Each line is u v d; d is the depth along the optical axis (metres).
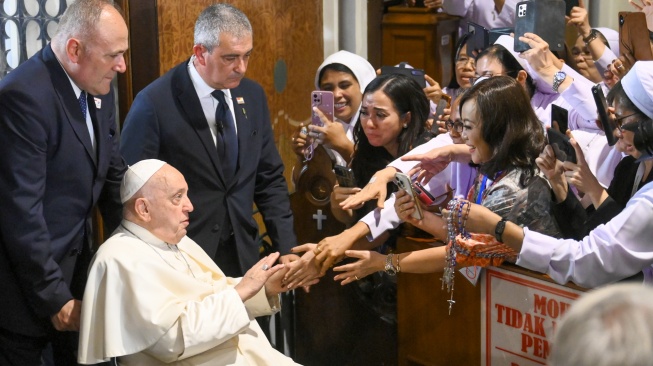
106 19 3.00
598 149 3.96
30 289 3.01
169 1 4.62
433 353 3.58
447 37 6.32
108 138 3.26
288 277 3.33
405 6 6.31
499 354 3.32
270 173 3.85
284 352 4.17
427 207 3.39
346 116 4.71
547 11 4.18
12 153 2.94
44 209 3.09
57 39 3.05
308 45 5.96
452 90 5.41
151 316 2.91
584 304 1.09
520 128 3.10
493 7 6.18
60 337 3.33
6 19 4.29
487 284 3.31
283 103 5.74
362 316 3.94
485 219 3.01
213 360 3.06
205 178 3.61
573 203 3.03
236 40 3.44
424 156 3.45
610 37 5.72
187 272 3.19
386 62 6.40
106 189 3.41
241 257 3.72
